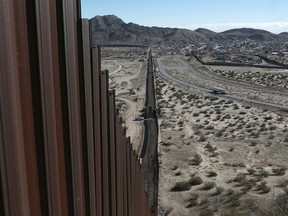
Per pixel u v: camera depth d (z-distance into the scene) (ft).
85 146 19.01
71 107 16.60
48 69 13.88
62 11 15.29
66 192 16.46
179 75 486.38
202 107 266.77
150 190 83.41
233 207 91.45
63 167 15.94
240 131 191.72
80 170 18.08
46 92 13.79
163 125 203.92
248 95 320.70
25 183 12.21
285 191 99.40
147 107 238.07
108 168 25.59
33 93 13.08
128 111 241.35
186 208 94.48
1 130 10.88
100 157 22.59
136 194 43.16
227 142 168.35
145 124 204.13
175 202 98.27
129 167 36.78
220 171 126.00
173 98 309.63
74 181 17.16
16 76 11.63
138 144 159.94
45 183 13.89
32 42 12.85
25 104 12.37
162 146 158.81
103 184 23.66
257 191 103.30
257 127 200.44
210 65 632.79
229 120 222.69
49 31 13.94
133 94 316.19
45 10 13.58
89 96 19.36
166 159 138.82
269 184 110.11
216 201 97.35
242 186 109.29
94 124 21.06
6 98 11.06
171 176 119.65
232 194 101.19
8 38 11.05
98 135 21.85
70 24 16.30
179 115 237.25
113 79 440.04
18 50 11.85
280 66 590.55
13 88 11.39
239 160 139.95
